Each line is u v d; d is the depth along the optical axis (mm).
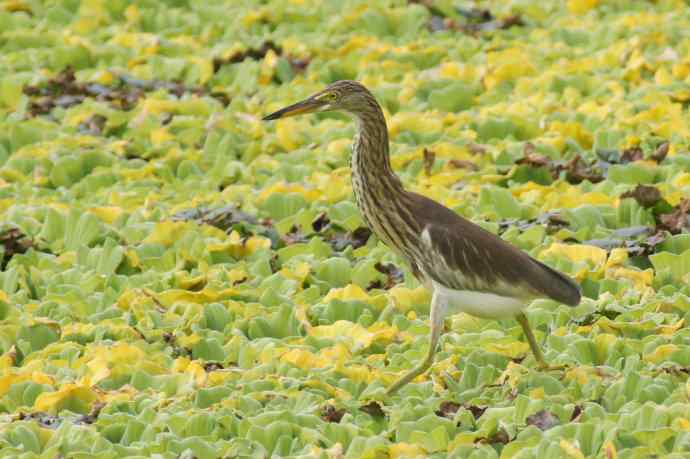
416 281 13211
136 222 14914
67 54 20328
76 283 13531
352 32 21406
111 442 10367
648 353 11461
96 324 12492
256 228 14633
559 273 11023
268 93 19203
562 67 19375
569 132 16984
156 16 22219
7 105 19172
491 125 17453
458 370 11328
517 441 9836
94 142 17344
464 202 14859
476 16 22156
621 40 20438
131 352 11617
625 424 10125
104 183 16250
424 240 11219
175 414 10430
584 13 22359
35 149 16984
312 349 11859
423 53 20234
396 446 9812
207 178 16328
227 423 10406
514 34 21453
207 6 22703
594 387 10766
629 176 15609
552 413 10328
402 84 18859
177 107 18438
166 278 13320
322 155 16766
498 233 14305
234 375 11328
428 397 10914
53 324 12305
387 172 11602
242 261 13914
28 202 15609
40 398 10789
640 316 12180
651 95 17875
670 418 10086
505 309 11039
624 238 14016
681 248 13734
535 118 17594
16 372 11383
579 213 14477
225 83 19859
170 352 11883
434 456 9852
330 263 13594
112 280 13414
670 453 9641
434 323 11133
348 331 12047
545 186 15477
